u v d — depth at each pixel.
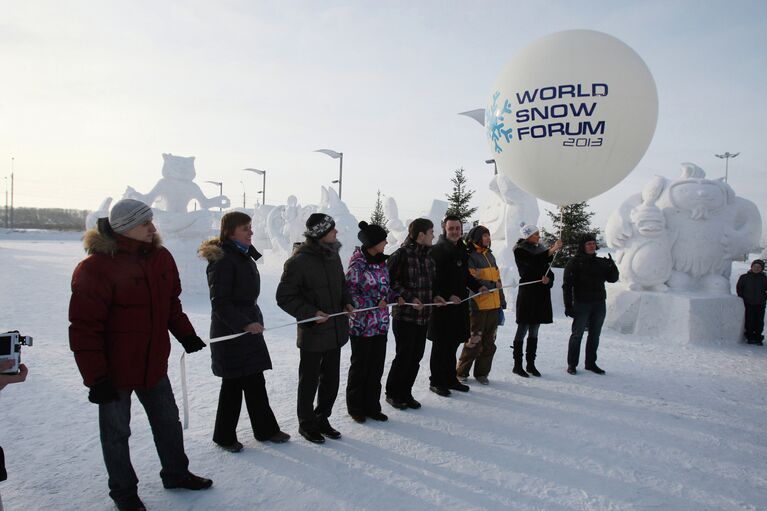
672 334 8.23
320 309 3.90
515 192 12.34
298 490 3.21
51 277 16.84
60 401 4.72
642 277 8.78
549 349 7.41
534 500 3.15
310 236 3.94
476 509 3.04
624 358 6.98
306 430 3.93
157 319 2.95
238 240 3.61
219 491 3.18
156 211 13.14
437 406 4.85
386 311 4.43
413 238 4.74
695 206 8.62
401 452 3.79
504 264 12.12
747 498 3.26
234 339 3.60
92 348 2.67
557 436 4.17
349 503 3.07
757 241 8.84
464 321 5.15
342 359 6.66
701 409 4.89
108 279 2.75
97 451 3.70
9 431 4.01
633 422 4.52
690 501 3.20
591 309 6.09
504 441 4.04
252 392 3.80
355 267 4.38
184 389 3.56
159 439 3.13
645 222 8.66
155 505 3.00
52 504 2.98
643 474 3.54
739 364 6.77
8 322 8.80
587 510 3.06
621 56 4.56
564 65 4.50
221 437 3.70
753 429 4.41
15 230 61.97
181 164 13.45
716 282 8.76
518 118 4.76
